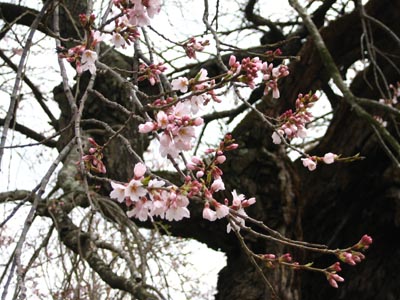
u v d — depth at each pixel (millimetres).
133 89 1931
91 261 3240
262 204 4172
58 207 3711
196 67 4844
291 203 4184
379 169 4398
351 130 4500
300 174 4707
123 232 3361
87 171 1912
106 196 3945
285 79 4406
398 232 4406
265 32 5621
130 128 4039
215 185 1730
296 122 2244
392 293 4332
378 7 4625
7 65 4324
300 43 5184
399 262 4367
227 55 4746
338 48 4703
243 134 4336
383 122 4461
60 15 4059
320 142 4691
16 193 3799
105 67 2033
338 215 4582
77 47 1886
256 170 4223
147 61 2459
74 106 2105
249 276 4016
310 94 2244
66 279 3428
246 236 4152
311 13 5570
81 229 3490
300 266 1826
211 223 4250
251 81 1741
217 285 4398
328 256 4594
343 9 5773
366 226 4500
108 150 3975
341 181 4496
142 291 2908
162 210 1655
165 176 4277
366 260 4469
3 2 4555
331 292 4562
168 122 1666
